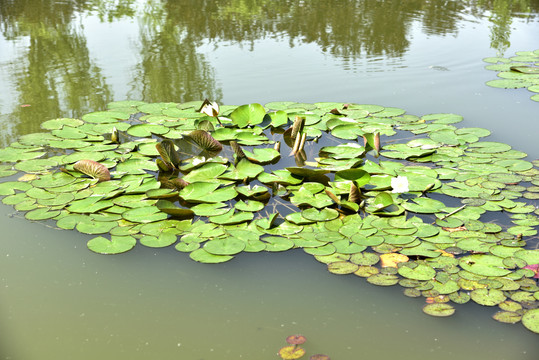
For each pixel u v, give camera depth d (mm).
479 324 2131
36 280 2422
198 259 2502
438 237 2645
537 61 5555
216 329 2119
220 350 2008
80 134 3873
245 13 7641
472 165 3359
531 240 2602
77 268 2510
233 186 3172
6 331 2105
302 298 2295
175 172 3443
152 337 2078
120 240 2684
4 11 7934
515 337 2064
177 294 2326
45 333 2102
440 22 7191
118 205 2994
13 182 3246
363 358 1969
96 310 2232
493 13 7723
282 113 4109
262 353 1992
